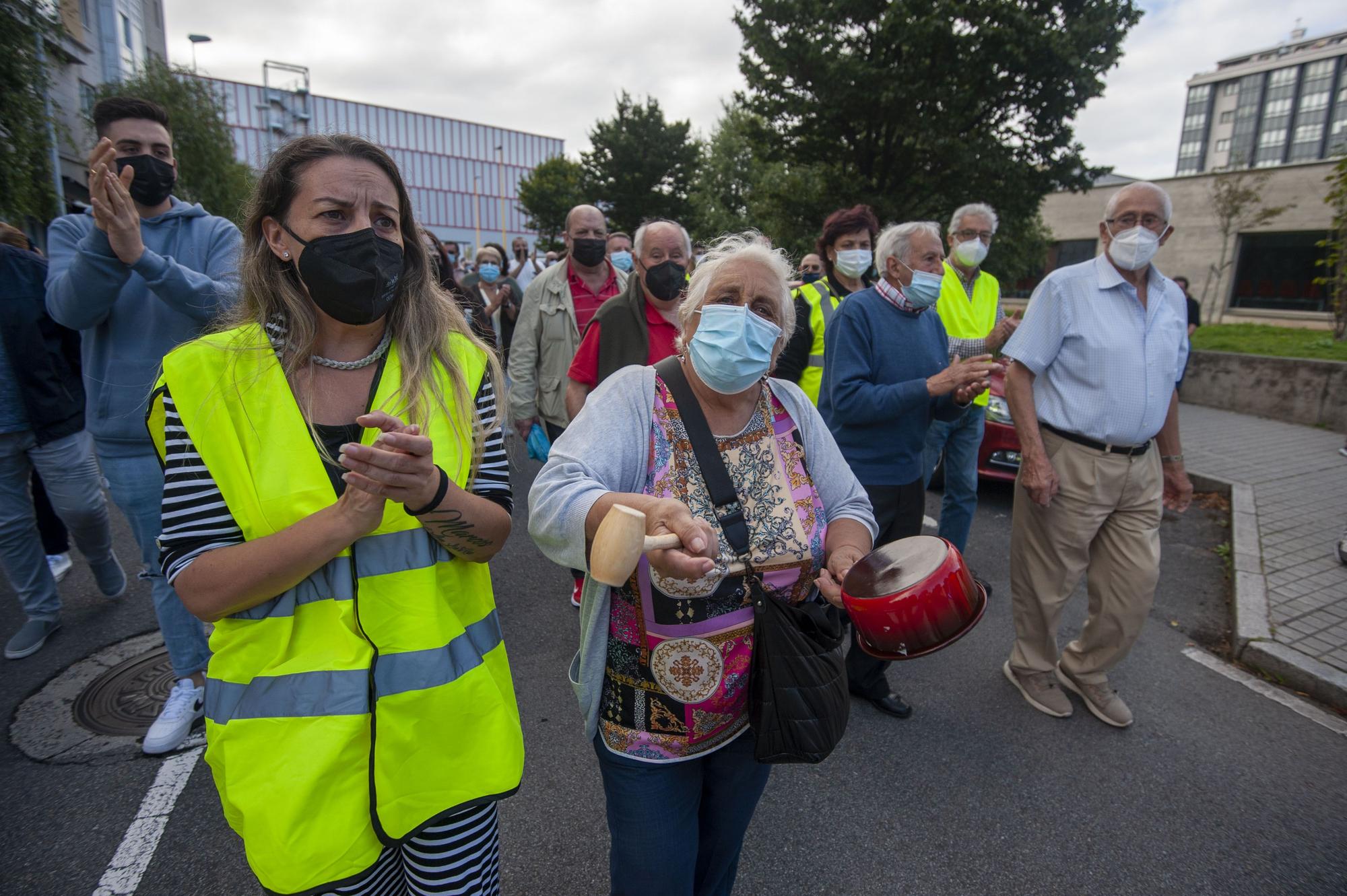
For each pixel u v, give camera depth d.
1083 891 2.19
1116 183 25.47
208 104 16.56
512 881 2.17
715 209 31.02
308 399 1.25
